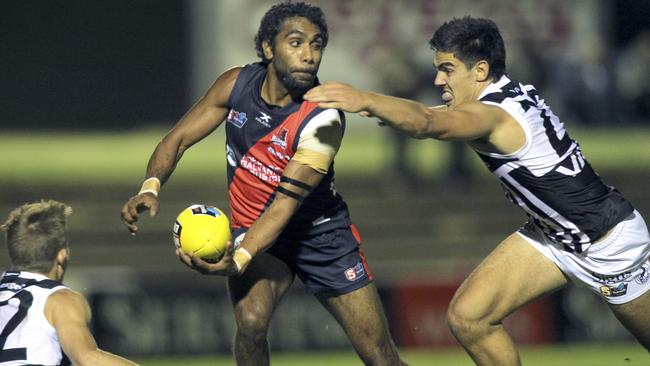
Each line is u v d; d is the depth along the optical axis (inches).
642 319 876.0
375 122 3036.4
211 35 3034.0
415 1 2886.3
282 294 866.8
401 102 732.7
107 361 705.6
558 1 2893.7
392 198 2114.9
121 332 1529.3
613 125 2790.4
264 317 835.4
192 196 2128.4
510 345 866.8
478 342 865.5
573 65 2726.4
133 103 3346.5
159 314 1539.1
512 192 853.8
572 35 2901.1
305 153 804.0
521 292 865.5
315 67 800.9
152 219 1999.3
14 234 740.0
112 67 3331.7
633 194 2162.9
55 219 748.6
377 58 2893.7
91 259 1859.0
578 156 844.6
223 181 2212.1
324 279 871.7
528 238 874.1
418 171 2180.1
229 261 773.9
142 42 3331.7
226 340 1549.0
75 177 2313.0
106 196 2156.7
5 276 737.6
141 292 1537.9
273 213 799.1
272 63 810.8
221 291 1552.7
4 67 3299.7
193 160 2593.5
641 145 2647.6
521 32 2883.9
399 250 1909.4
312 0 2886.3
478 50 828.0
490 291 860.0
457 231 2000.5
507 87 831.7
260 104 824.9
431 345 1596.9
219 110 856.3
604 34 2960.1
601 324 1612.9
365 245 1925.4
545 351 1596.9
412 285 1603.1
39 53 3312.0
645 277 865.5
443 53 837.2
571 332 1610.5
